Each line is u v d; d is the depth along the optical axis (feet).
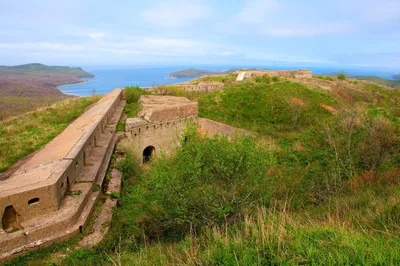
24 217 21.89
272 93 93.25
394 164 38.04
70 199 26.09
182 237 24.17
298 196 33.42
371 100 105.70
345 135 50.70
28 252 20.61
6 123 54.95
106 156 39.93
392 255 12.28
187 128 30.04
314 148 52.26
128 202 32.94
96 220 26.30
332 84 133.59
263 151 25.03
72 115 61.98
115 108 64.39
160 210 28.37
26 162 35.12
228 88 96.94
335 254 13.01
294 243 14.29
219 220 23.21
